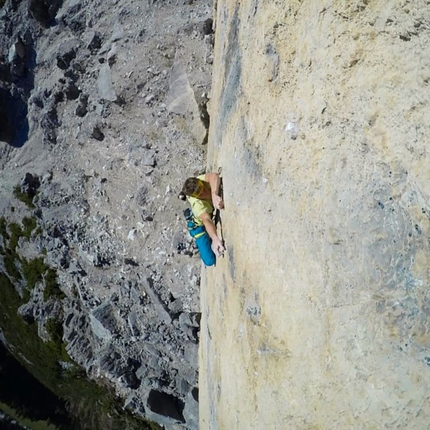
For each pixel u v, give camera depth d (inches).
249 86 195.8
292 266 151.7
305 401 145.6
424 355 110.0
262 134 178.9
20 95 663.1
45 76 629.6
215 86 309.9
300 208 148.6
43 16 621.6
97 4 569.3
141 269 511.8
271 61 171.0
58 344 652.7
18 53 633.6
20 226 669.9
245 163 197.2
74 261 590.6
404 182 115.3
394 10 115.9
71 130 591.5
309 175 145.4
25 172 656.4
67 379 647.8
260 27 183.5
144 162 496.1
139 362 553.3
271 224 167.3
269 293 168.1
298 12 154.9
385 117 120.1
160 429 561.0
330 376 133.6
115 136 532.4
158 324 511.8
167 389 532.7
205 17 461.4
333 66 135.8
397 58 117.0
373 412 120.4
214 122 298.7
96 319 547.2
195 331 484.4
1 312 724.0
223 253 231.3
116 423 593.0
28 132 660.7
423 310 110.7
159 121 489.7
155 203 491.2
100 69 548.4
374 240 121.4
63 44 589.3
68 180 585.3
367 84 124.9
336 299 131.9
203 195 238.4
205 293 329.7
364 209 124.4
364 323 123.3
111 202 538.3
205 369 327.0
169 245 486.0
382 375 118.1
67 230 578.6
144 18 508.4
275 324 162.7
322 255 137.4
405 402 113.1
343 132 133.0
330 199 135.2
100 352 565.9
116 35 523.2
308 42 148.3
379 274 120.0
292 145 154.9
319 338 138.3
